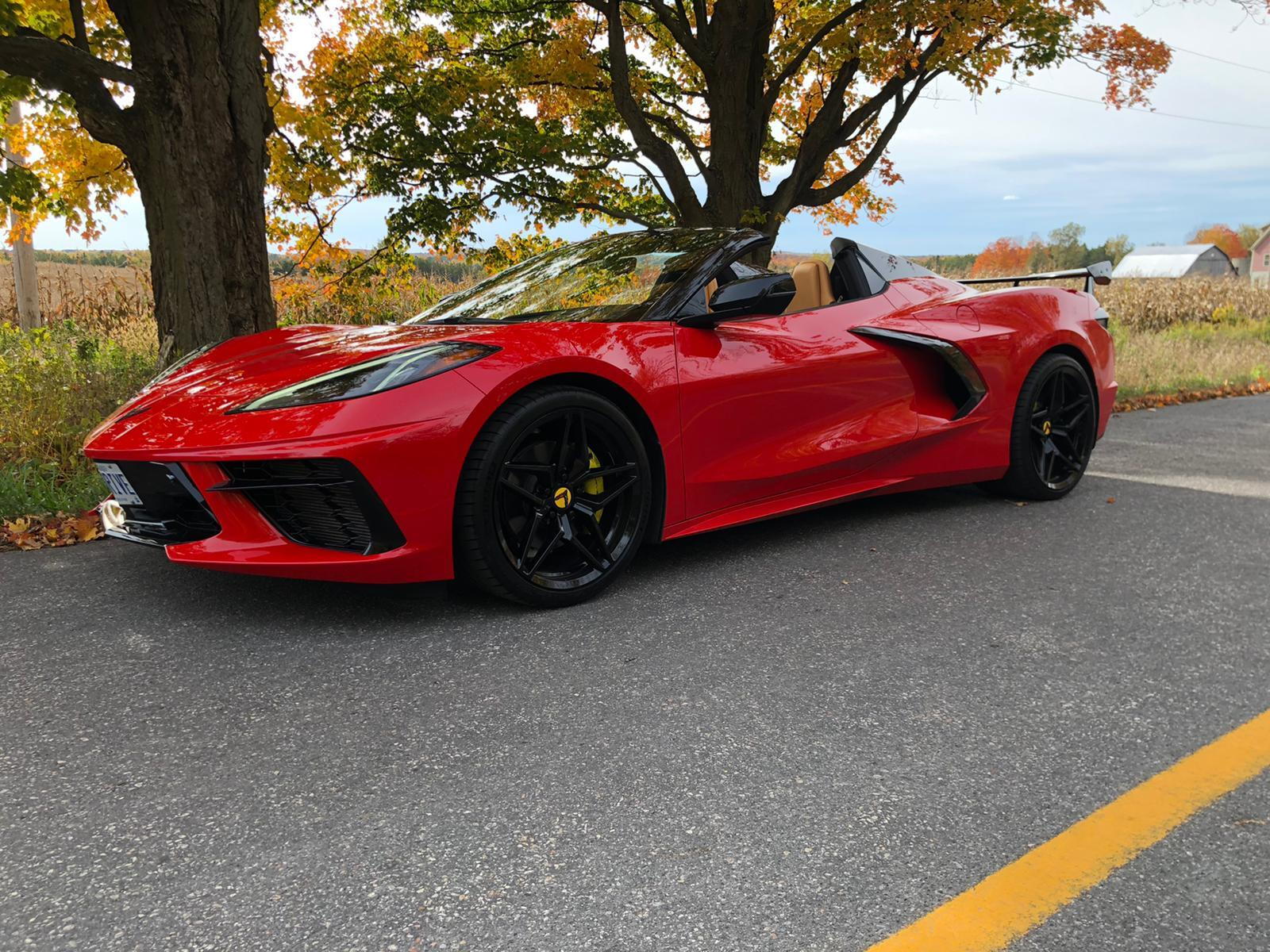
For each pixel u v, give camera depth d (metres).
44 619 2.51
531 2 9.81
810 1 9.80
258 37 5.00
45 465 4.23
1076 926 1.27
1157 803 1.59
